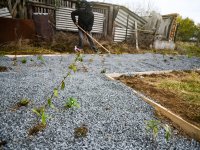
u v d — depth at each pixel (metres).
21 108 2.46
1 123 2.10
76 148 1.82
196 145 2.09
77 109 2.55
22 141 1.85
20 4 7.96
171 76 5.04
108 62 6.11
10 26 7.27
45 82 3.43
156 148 1.97
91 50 8.10
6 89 2.97
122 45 10.23
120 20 11.05
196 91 3.83
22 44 7.29
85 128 2.14
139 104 2.91
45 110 2.45
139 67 5.79
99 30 10.59
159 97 3.33
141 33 11.93
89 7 7.64
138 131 2.21
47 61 5.39
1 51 6.30
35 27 7.91
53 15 9.08
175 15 12.53
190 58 9.35
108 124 2.28
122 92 3.32
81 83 3.56
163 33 12.86
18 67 4.44
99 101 2.85
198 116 2.71
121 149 1.88
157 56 8.83
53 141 1.89
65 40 8.74
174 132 2.31
